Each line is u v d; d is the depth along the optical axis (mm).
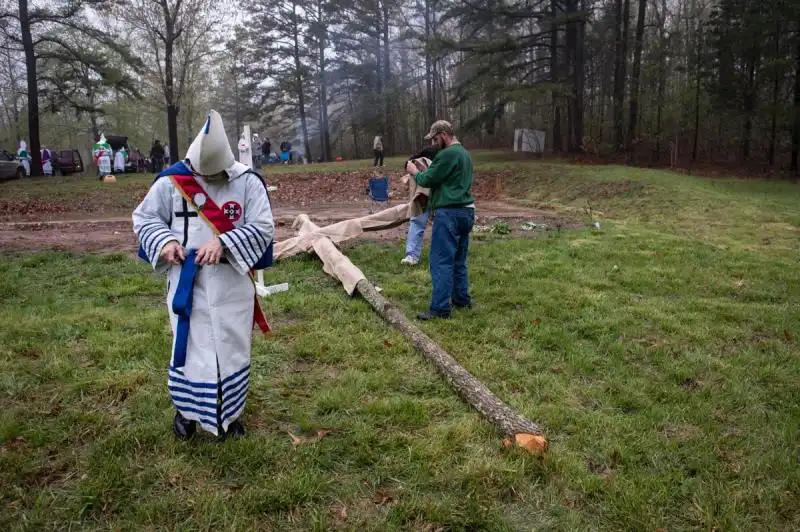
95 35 25125
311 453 3131
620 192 17266
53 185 19703
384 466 3082
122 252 8438
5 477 2865
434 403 3807
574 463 3111
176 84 32188
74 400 3682
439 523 2666
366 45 41375
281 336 4938
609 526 2713
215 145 2820
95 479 2846
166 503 2707
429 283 6863
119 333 4797
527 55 34656
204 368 2969
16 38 24984
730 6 24594
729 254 8906
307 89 43062
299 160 38531
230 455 3055
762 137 27094
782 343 5207
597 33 32625
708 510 2805
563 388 4109
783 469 3162
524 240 9555
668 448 3342
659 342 5094
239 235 2910
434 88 41719
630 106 26250
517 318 5590
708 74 25859
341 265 6621
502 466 3039
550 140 36188
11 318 5129
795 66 23000
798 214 13414
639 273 7512
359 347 4703
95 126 42656
